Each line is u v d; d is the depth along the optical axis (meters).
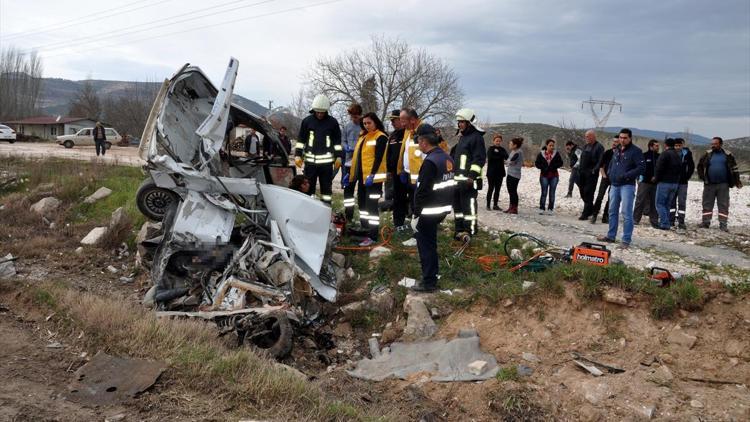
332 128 8.60
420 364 5.77
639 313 5.80
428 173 6.56
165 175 6.92
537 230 9.73
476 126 8.43
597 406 4.76
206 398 4.42
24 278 7.89
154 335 5.36
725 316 5.48
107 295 7.32
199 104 7.91
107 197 11.56
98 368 4.70
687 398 4.73
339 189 13.92
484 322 6.26
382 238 8.52
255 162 8.87
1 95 59.00
